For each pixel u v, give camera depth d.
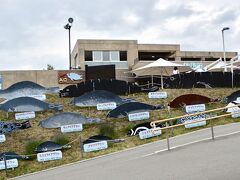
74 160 16.44
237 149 11.84
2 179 15.45
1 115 21.36
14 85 24.12
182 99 21.67
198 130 17.86
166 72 29.12
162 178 9.38
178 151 12.96
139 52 53.25
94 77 31.88
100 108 21.75
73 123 20.08
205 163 10.44
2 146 18.44
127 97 23.23
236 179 8.50
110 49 44.66
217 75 24.95
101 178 10.48
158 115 20.80
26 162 16.92
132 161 12.60
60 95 23.70
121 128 19.70
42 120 20.53
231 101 21.98
